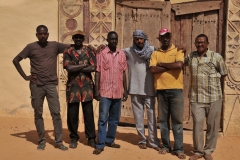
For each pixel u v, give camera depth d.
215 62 4.50
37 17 6.53
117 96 4.89
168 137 4.91
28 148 4.91
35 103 4.86
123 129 6.44
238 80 6.04
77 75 4.83
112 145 5.11
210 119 4.59
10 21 6.60
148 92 4.97
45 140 4.99
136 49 4.84
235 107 6.09
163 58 4.73
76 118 5.00
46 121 6.52
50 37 6.51
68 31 6.39
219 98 4.55
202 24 6.30
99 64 4.85
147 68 4.95
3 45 6.65
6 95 6.73
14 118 6.67
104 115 4.86
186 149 5.24
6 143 5.14
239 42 6.02
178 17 6.42
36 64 4.79
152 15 6.43
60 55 6.39
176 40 6.46
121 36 6.52
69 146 5.04
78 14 6.36
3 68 6.68
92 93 4.94
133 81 5.03
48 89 4.83
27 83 6.68
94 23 6.38
